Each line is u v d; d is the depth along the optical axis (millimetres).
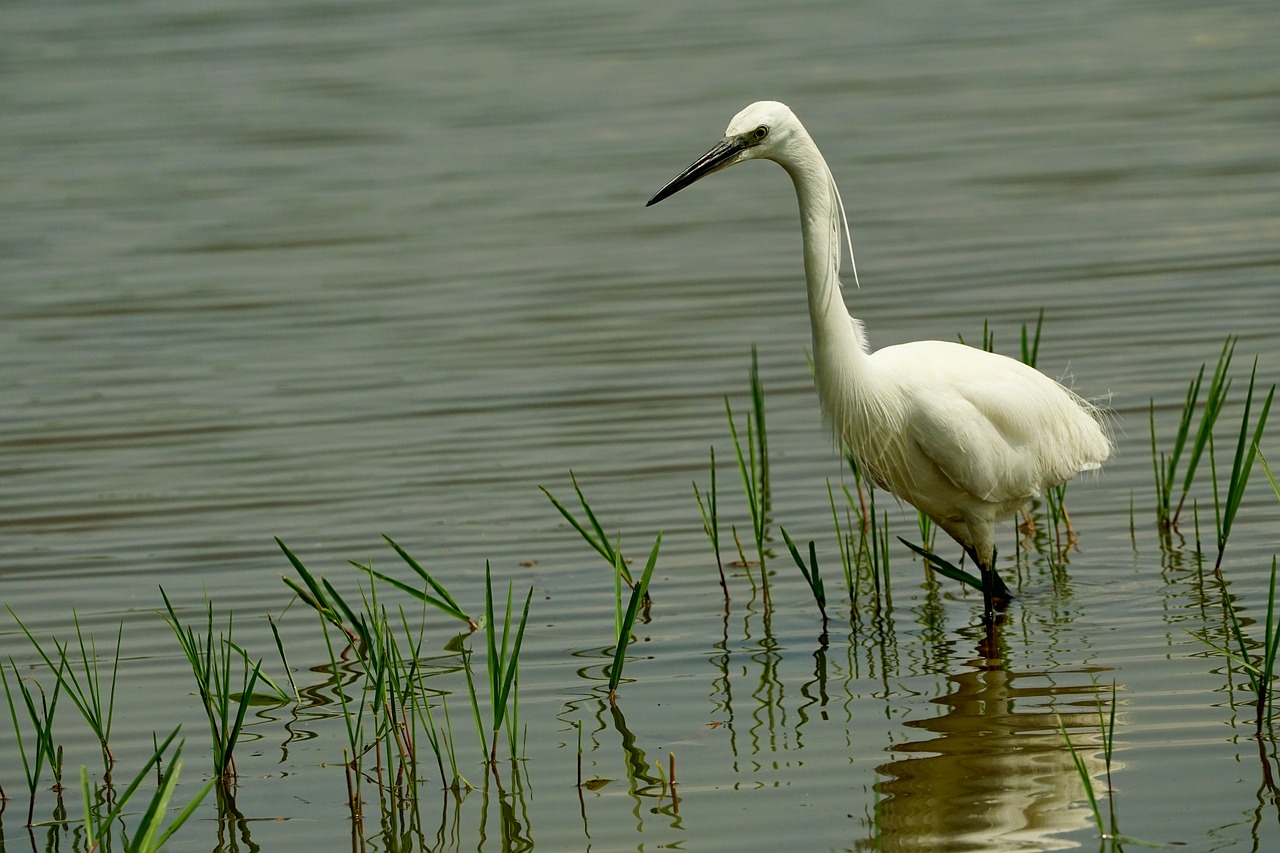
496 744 8727
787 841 7598
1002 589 10953
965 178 22125
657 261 19594
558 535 12352
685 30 31828
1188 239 19047
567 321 17609
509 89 27750
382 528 12570
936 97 26297
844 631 10516
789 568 11727
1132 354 15594
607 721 9133
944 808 7859
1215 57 28062
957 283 18094
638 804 8062
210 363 16688
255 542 12383
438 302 18359
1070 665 9672
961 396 10602
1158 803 7773
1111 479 13180
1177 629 10156
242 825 8047
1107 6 32781
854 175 22516
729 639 10422
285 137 25500
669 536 12305
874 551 11117
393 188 22859
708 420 14727
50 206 22406
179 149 25047
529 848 7660
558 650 10297
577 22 33000
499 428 14703
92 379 16281
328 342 17188
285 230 21172
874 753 8539
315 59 30375
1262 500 12422
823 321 10625
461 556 11977
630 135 24734
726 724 9031
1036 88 26656
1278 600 10492
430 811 8094
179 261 20047
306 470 13836
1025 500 11156
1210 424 11602
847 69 28328
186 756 8922
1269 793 7809
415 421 14930
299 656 10320
